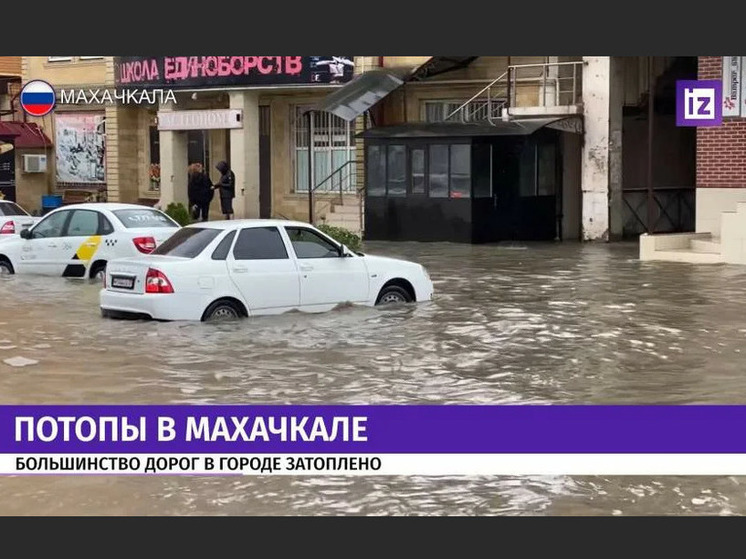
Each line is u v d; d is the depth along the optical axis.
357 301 15.43
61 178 40.12
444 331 13.93
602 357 12.27
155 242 19.19
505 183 28.39
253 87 32.97
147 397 10.37
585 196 28.50
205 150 37.22
